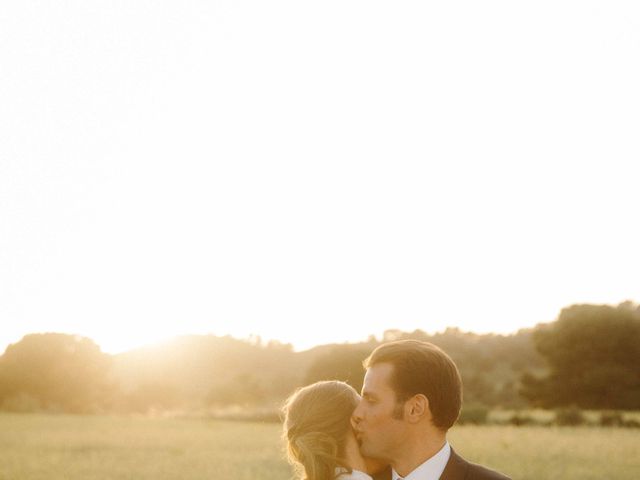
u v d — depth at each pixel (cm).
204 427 3962
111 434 3247
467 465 301
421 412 299
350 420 328
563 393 6688
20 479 1645
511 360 10556
